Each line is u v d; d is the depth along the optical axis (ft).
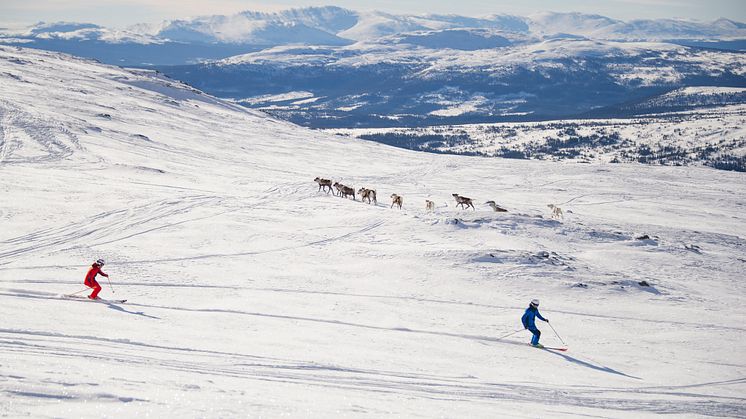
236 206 160.15
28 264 96.07
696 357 72.43
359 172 292.61
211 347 52.95
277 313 77.05
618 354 72.02
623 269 126.62
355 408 30.19
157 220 137.59
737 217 245.65
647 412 46.75
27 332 48.26
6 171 179.73
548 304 95.66
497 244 131.75
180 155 268.00
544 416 38.91
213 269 101.91
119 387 25.63
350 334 68.54
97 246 111.86
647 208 249.14
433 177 296.51
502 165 351.87
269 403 27.30
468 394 45.70
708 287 120.16
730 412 49.96
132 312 68.74
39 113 288.51
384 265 110.22
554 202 245.45
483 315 86.69
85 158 219.20
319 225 142.20
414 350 63.72
